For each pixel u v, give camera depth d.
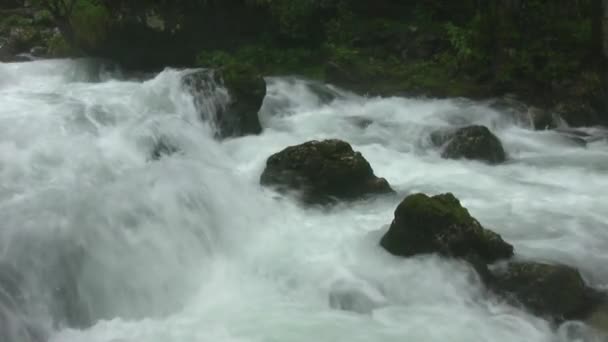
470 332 7.15
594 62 16.58
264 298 7.87
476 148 12.94
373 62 18.30
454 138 13.09
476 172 12.26
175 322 7.38
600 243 9.09
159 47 18.52
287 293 7.97
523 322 7.40
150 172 9.61
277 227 9.34
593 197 11.03
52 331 7.24
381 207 10.11
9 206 8.31
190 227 8.70
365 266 8.29
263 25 19.64
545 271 7.77
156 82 13.62
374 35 19.20
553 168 12.77
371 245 8.73
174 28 18.33
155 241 8.31
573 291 7.70
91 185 9.06
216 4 18.59
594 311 7.64
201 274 8.32
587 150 14.09
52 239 7.79
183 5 18.39
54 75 17.48
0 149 10.03
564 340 7.23
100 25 18.22
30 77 17.11
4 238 7.69
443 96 16.69
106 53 18.56
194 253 8.49
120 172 9.79
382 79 17.53
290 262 8.44
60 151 10.27
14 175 9.30
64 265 7.65
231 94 13.09
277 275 8.23
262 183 10.40
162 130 11.66
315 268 8.27
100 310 7.64
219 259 8.59
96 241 7.98
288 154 10.35
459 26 19.47
